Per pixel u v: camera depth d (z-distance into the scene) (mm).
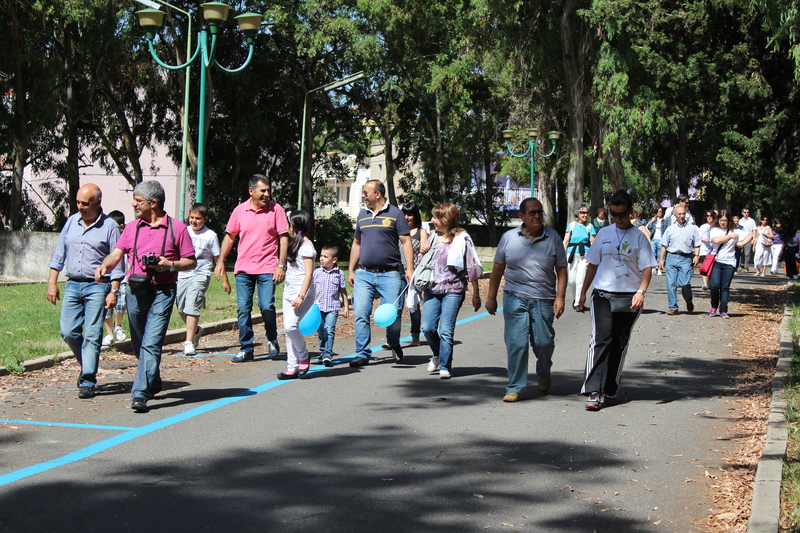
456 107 39312
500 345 12062
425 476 5617
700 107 35469
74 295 8156
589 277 8008
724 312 15297
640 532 4645
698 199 51594
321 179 51531
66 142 39000
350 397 8258
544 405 7957
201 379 9227
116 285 8219
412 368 10070
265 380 9172
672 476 5695
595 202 27703
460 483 5469
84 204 8070
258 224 10445
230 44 39094
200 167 16875
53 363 9734
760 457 5805
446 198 46375
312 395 8336
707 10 29688
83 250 8117
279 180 45344
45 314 13906
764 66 29281
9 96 30594
